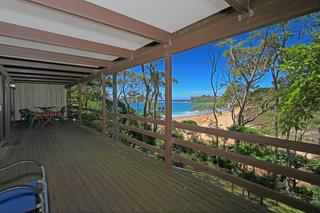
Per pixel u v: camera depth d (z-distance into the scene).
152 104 9.41
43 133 6.32
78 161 3.51
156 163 3.40
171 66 3.07
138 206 2.03
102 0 1.97
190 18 2.40
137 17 2.36
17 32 2.64
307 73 2.85
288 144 1.76
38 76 7.47
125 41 3.35
